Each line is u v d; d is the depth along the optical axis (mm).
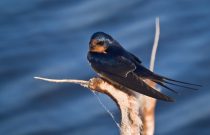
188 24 22672
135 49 21062
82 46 22250
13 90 20250
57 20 24516
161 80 8539
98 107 18594
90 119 18422
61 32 23516
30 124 18969
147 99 7617
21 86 20359
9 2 26531
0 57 22047
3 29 24438
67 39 22906
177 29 22312
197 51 20703
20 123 19062
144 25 22766
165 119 17969
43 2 26016
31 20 24953
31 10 25719
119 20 23578
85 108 18797
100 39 9367
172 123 17828
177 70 19719
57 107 19266
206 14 23328
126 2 24609
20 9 25859
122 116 7617
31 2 26188
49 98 19625
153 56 7879
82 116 18609
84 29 23406
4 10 25953
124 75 8656
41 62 21531
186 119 17906
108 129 18000
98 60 9164
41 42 22953
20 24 24734
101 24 23516
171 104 18312
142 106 7594
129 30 22578
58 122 18797
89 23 23703
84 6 24984
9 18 25328
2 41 23344
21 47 22719
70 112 18922
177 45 21172
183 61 20156
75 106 19047
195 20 22938
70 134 18281
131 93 7844
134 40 21656
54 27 24000
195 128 17672
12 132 18875
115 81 8336
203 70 19656
